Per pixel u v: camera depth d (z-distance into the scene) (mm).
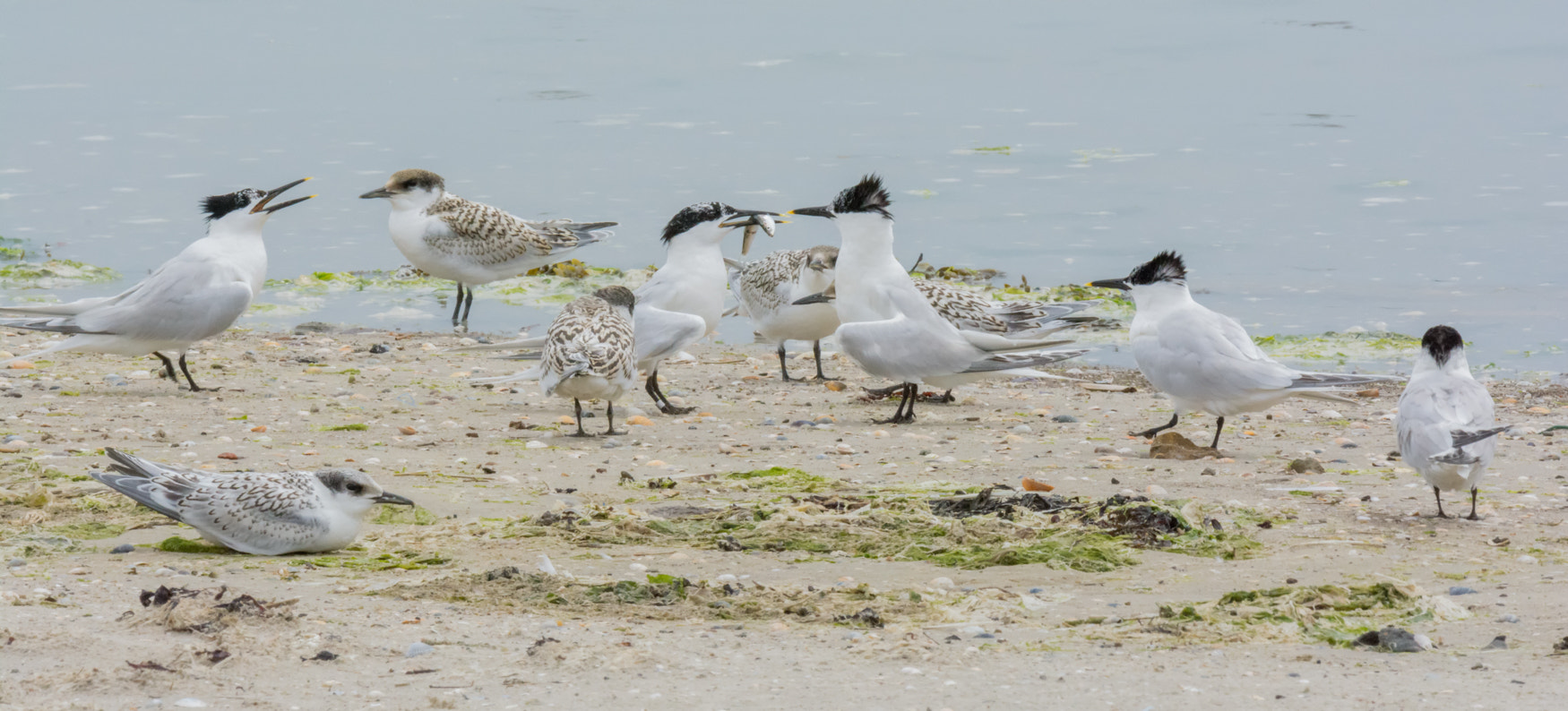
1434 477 9789
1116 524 9516
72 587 7688
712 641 6922
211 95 39938
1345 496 10742
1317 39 45281
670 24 51219
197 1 57656
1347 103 36625
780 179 29828
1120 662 6641
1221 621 7301
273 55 46688
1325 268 23016
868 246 14812
